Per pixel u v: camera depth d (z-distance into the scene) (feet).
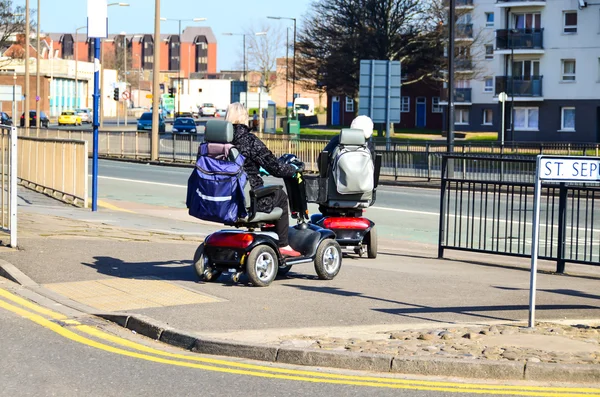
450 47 104.88
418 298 32.12
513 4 213.05
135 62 609.01
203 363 23.20
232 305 29.78
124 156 144.36
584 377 21.59
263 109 183.73
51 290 32.24
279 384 21.25
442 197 47.03
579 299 33.12
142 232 50.39
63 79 364.38
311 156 119.75
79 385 21.07
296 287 33.88
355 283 35.40
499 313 29.53
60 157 68.90
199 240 48.67
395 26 211.41
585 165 26.13
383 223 65.26
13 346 24.66
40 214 56.54
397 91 97.50
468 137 214.07
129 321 27.20
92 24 61.46
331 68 215.31
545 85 212.64
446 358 22.36
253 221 33.09
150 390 20.71
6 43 260.42
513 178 94.99
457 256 49.73
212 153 31.94
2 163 41.75
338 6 216.33
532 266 26.61
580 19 206.69
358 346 23.84
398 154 111.34
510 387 21.09
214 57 636.07
